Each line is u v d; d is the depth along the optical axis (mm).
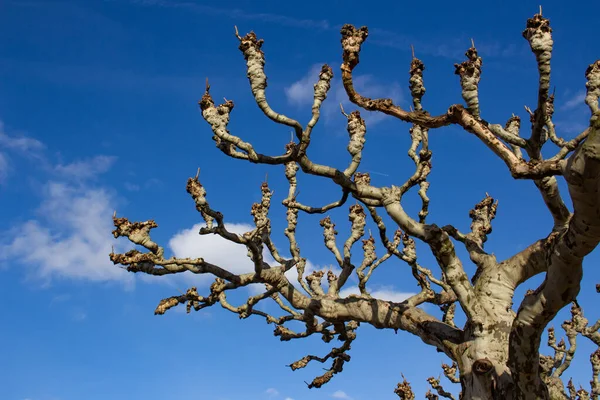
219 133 8508
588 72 7949
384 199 8531
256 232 9359
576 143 7812
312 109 8055
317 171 8461
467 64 7668
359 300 10062
